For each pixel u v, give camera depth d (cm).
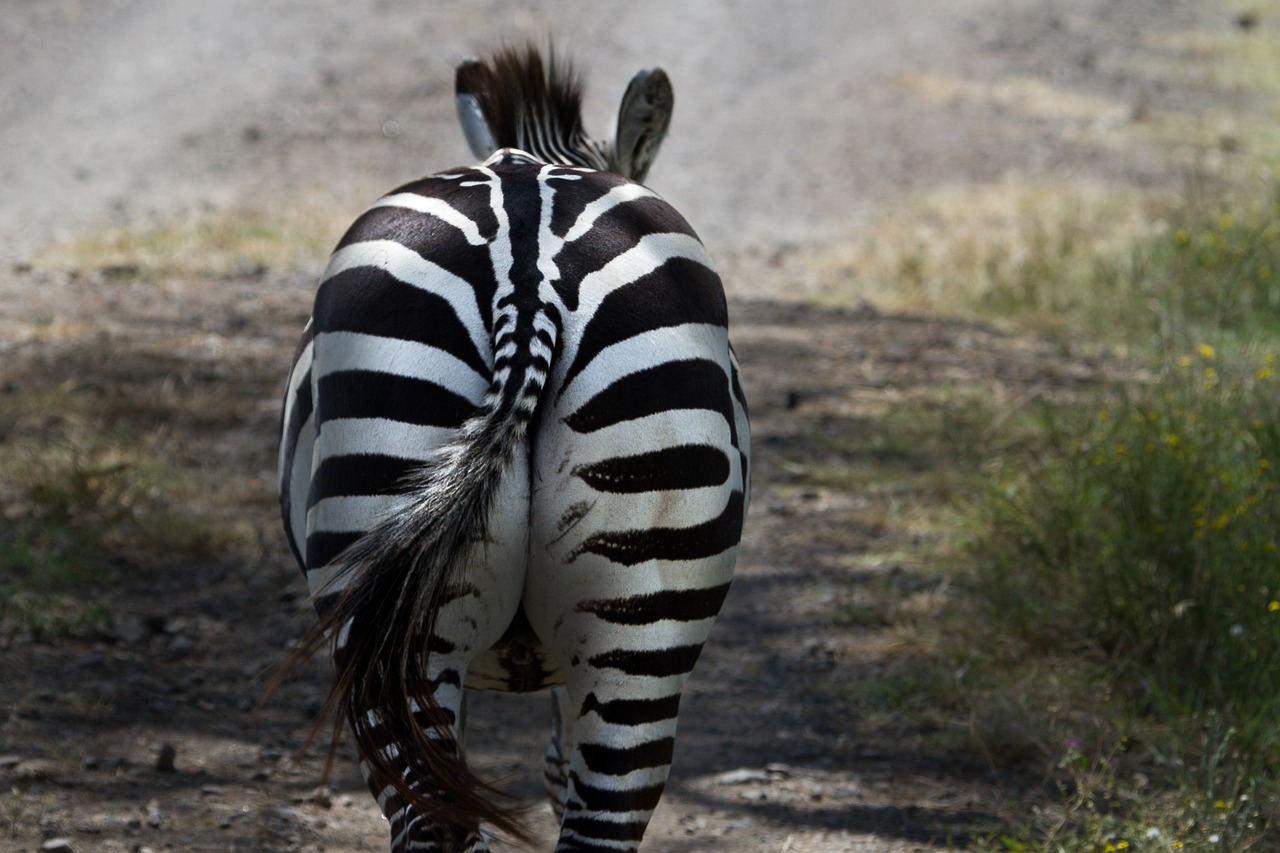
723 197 4681
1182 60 6247
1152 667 1727
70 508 2152
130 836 1345
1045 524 1972
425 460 866
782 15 6562
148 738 1563
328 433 903
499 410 845
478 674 994
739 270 3984
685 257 971
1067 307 3450
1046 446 2416
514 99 1223
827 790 1541
